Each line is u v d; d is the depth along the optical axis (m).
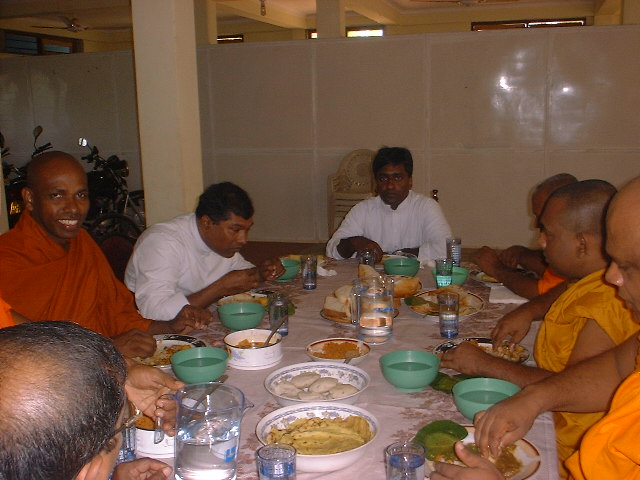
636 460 1.10
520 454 1.25
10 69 7.57
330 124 6.59
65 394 0.64
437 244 3.23
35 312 2.03
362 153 6.41
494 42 5.99
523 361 1.76
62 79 7.44
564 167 6.07
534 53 5.92
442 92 6.22
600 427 1.16
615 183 5.98
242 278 2.38
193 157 4.03
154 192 3.99
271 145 6.81
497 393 1.48
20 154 7.77
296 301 2.42
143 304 2.27
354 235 3.46
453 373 1.68
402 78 6.29
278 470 1.09
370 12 9.26
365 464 1.23
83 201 2.10
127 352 1.80
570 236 1.72
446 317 1.97
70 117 7.51
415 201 3.47
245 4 9.38
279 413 1.36
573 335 1.65
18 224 2.12
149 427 1.34
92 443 0.66
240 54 6.68
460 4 10.48
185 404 1.20
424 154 6.38
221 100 6.85
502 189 6.25
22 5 8.76
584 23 10.41
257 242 7.06
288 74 6.60
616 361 1.39
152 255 2.34
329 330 2.06
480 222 6.37
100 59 7.27
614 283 1.19
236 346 1.83
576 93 5.90
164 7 3.77
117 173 6.33
